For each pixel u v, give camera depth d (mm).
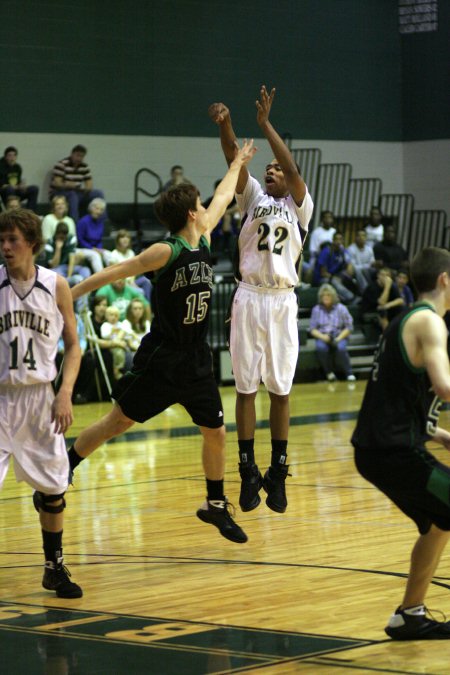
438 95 22781
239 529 6277
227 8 20859
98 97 19500
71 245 16203
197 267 5973
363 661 4227
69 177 18000
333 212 22562
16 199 15984
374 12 22812
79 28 19250
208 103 20656
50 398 5223
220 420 6164
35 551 6504
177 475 9289
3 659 4316
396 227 22469
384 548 6359
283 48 21625
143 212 20031
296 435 11648
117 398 6156
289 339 6539
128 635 4641
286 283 6504
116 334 15086
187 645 4473
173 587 5539
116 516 7547
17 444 5203
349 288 19594
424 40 22859
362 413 4625
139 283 16594
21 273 5129
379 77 22984
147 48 20000
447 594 5227
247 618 4898
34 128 18875
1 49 18531
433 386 4305
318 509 7668
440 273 4582
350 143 22688
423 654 4312
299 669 4125
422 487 4410
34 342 5145
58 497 5332
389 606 5055
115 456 10484
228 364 17625
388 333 4562
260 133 21281
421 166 23172
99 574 5879
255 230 6496
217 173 20797
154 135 20125
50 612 5078
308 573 5781
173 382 6035
